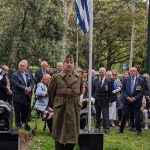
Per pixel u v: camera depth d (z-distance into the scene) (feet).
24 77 50.60
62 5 103.19
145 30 173.78
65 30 103.91
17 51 99.55
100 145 33.78
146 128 56.49
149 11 64.80
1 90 46.21
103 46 189.67
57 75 33.04
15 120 50.75
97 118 52.75
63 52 104.22
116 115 59.67
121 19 180.34
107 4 180.04
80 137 33.65
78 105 33.06
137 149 43.01
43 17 99.09
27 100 50.70
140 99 51.29
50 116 46.88
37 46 100.37
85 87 51.34
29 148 41.06
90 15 36.35
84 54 187.73
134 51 183.62
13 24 98.58
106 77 52.75
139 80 51.42
